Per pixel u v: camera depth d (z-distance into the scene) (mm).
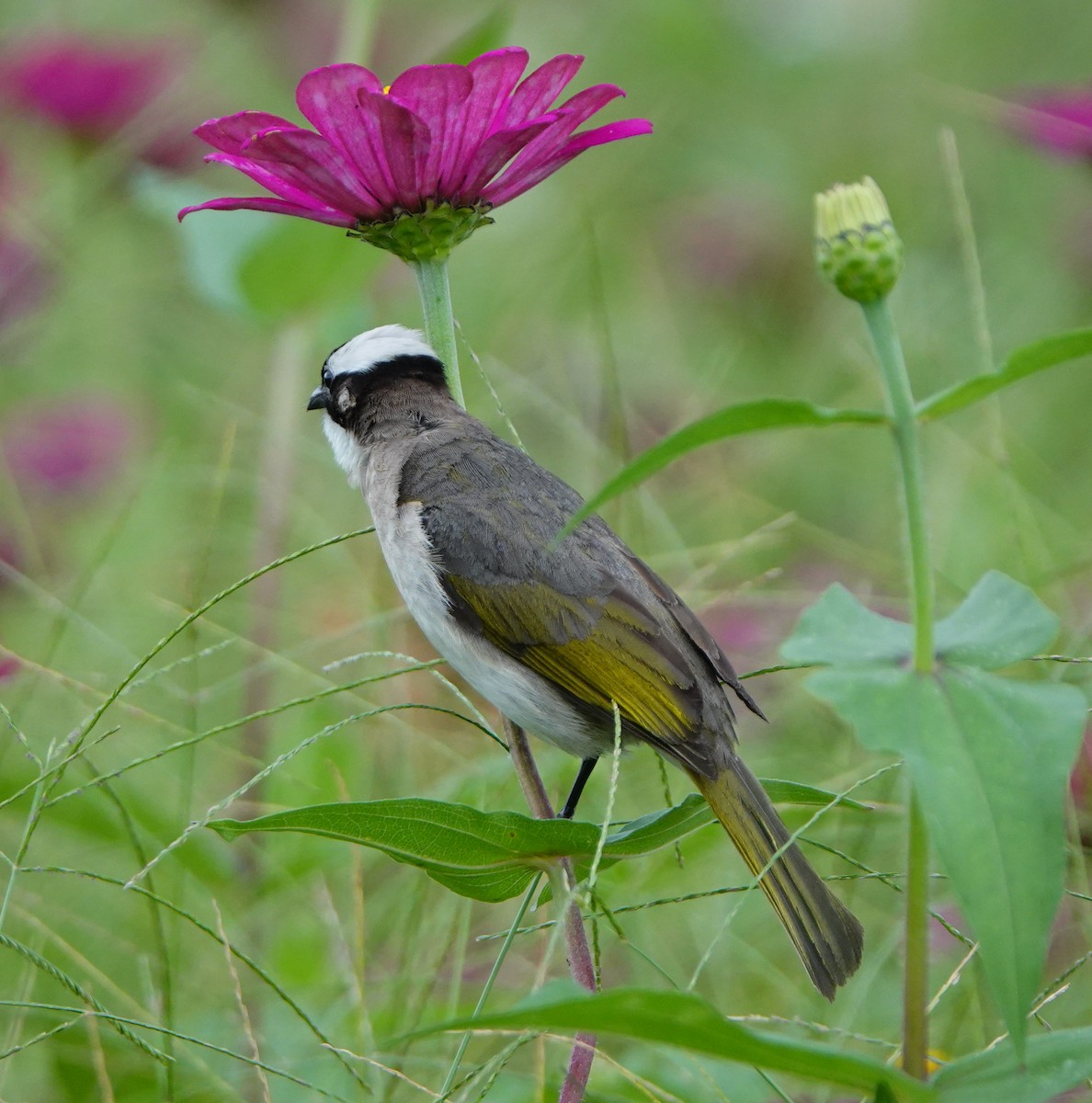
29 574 13227
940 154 20453
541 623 8836
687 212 19547
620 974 10430
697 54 22359
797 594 12977
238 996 7875
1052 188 19328
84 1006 9125
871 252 5238
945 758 5246
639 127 7473
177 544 14180
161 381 17094
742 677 7750
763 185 20469
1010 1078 5582
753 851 7883
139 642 13234
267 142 7082
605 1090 8836
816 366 17828
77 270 16641
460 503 9164
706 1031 5098
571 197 19016
